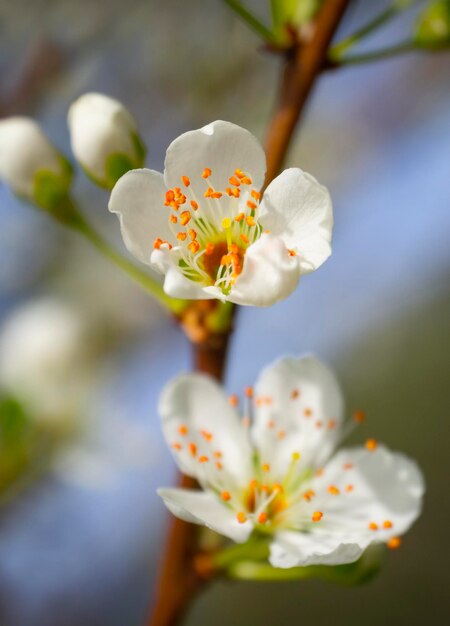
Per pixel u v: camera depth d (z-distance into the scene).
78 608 0.28
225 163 0.20
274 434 0.21
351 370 0.35
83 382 0.26
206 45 0.28
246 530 0.20
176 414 0.21
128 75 0.28
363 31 0.21
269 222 0.20
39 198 0.22
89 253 0.29
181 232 0.20
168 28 0.28
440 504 0.33
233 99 0.28
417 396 0.34
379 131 0.31
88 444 0.26
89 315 0.29
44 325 0.27
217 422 0.21
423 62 0.30
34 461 0.26
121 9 0.28
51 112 0.27
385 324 0.34
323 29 0.21
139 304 0.29
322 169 0.30
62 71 0.27
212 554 0.21
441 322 0.34
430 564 0.33
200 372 0.21
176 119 0.28
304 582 0.34
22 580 0.28
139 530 0.30
